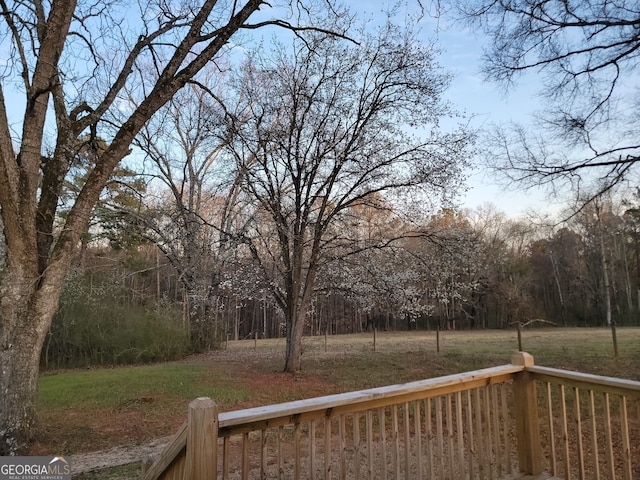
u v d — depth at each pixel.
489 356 13.35
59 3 5.88
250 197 12.23
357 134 11.38
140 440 6.05
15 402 5.34
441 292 13.70
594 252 32.78
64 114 6.64
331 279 13.27
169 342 16.73
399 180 11.56
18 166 5.51
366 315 34.81
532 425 3.11
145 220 11.92
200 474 1.68
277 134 11.22
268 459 4.91
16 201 5.39
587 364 10.96
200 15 6.55
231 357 16.42
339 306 34.44
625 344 14.88
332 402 2.13
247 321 36.28
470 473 2.72
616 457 4.82
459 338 22.38
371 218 12.98
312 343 20.23
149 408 7.95
